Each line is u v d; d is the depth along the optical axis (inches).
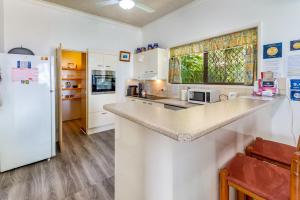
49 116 103.3
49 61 101.4
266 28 94.0
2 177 85.4
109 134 156.3
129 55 185.5
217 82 125.0
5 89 88.0
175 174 34.9
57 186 79.0
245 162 46.9
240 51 110.3
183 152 36.2
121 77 181.5
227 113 40.0
